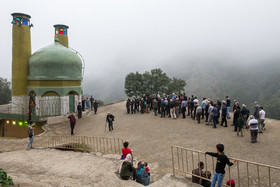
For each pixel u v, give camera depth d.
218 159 6.26
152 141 13.67
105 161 10.09
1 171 6.73
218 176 6.16
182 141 13.27
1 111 27.69
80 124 20.70
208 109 16.88
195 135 14.29
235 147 11.78
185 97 20.36
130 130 16.67
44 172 8.85
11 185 6.66
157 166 9.96
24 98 25.14
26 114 23.25
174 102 19.33
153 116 20.86
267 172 8.91
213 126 15.94
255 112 14.84
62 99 24.53
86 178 7.99
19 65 24.77
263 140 12.75
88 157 10.84
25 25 25.16
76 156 11.09
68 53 25.67
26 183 7.21
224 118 15.90
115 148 12.24
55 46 25.77
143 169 7.79
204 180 7.29
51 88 24.23
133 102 23.09
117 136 15.31
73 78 25.64
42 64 23.95
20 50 24.77
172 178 7.62
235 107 16.08
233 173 8.99
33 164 9.98
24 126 23.25
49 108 23.84
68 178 7.96
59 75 24.50
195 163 10.09
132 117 21.12
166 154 11.41
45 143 14.67
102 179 7.79
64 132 18.16
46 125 20.59
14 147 13.77
